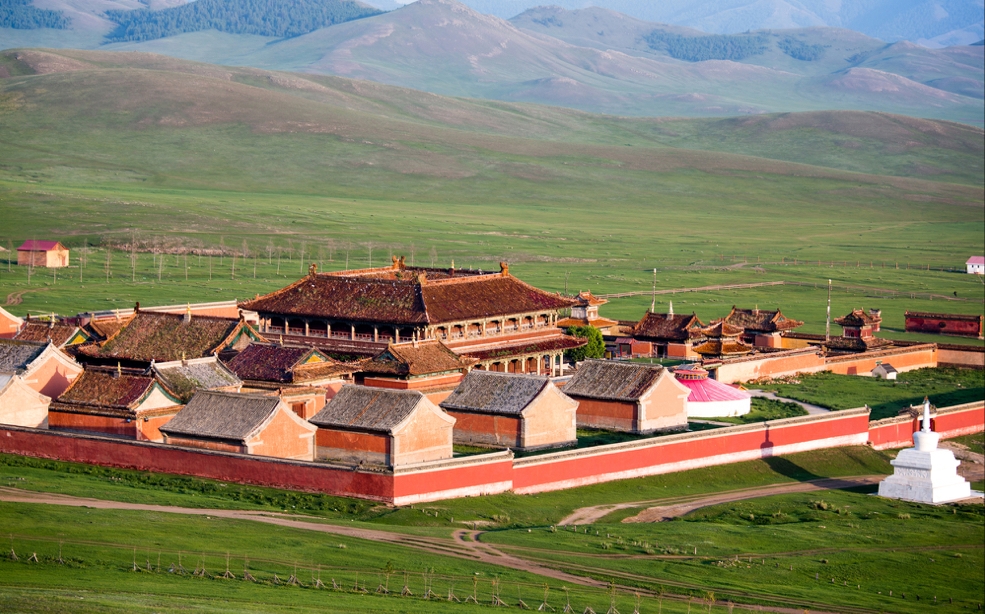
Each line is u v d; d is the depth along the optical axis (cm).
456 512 11706
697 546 11494
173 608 7850
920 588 11069
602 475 13562
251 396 12838
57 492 11175
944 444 17512
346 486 11812
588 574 10231
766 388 19712
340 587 8962
